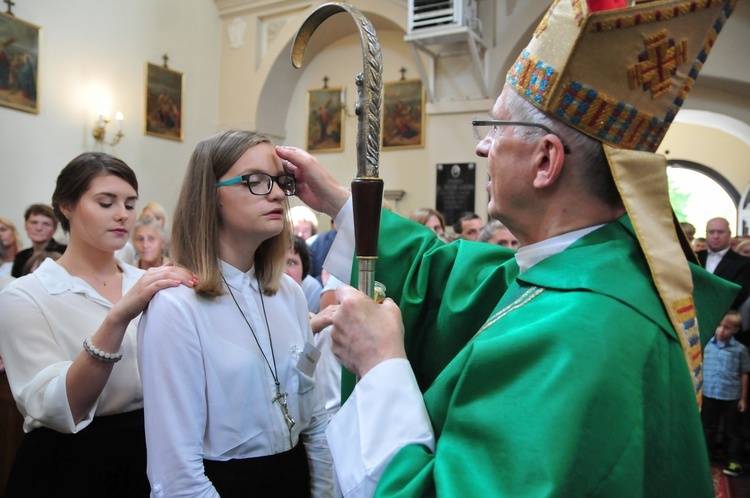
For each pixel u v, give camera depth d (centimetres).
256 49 851
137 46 763
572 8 88
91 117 705
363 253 98
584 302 81
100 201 167
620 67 87
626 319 79
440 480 74
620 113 88
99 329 133
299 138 888
